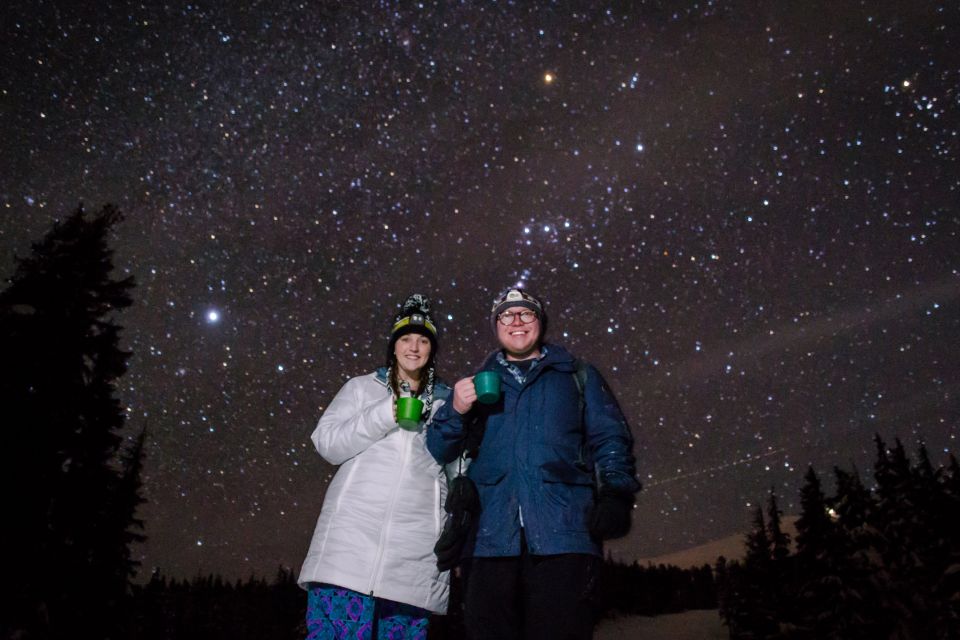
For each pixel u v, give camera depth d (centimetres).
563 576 231
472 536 252
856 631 1265
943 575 1194
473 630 240
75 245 855
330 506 284
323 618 265
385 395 307
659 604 6706
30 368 789
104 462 844
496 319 289
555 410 258
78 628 784
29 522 756
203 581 3491
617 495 235
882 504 1382
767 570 2559
